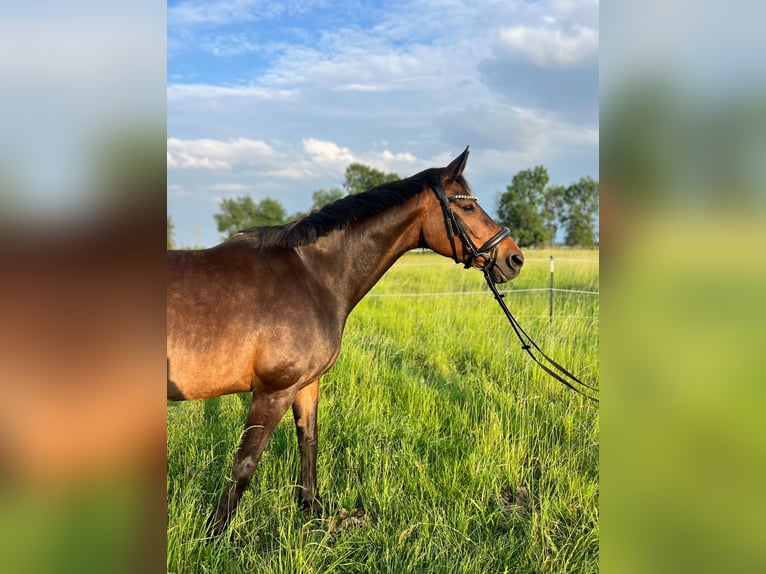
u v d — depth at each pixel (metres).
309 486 2.98
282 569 2.28
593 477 3.17
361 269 2.80
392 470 3.09
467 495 2.87
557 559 2.45
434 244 2.97
